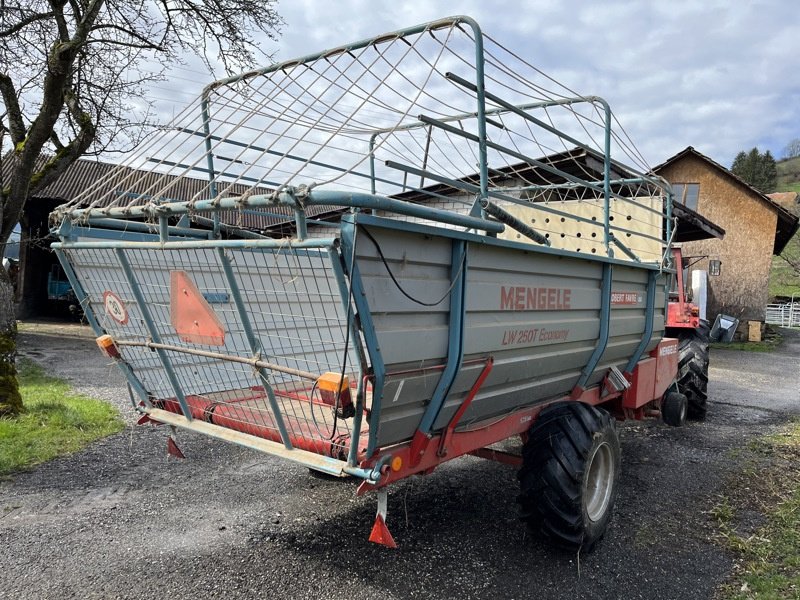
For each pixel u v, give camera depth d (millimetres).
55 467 4793
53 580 3088
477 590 3158
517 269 3111
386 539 2607
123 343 3459
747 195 20516
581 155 5953
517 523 4059
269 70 3771
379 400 2354
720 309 20922
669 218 5547
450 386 2725
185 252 2918
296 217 2277
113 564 3277
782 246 24750
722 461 5664
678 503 4551
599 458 3746
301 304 2979
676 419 6199
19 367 9445
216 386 3459
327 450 2664
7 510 3953
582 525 3410
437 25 3033
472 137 3088
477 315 2846
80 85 7137
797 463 5602
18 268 19297
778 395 9625
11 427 5559
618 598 3133
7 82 6395
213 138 3852
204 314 2947
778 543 3828
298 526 3857
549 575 3350
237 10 7535
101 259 3393
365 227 2199
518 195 7484
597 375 4348
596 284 3955
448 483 4824
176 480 4609
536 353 3400
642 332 4855
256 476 4742
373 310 2285
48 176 6641
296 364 2949
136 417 6414
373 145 4844
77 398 7129
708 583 3320
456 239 2639
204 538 3637
